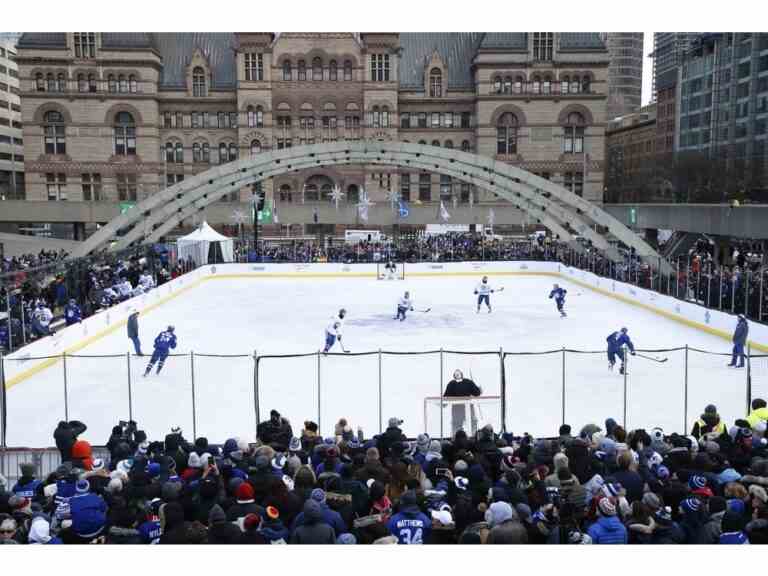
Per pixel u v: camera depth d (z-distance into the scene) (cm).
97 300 3572
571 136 9162
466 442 1316
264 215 6250
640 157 13250
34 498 1160
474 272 5812
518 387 2344
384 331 3366
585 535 898
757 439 1324
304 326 3512
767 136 8462
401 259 5975
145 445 1412
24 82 8712
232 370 2617
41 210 7956
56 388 2391
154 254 4825
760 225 4309
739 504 948
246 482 1023
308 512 873
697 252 5128
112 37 8744
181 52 9400
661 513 910
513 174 5062
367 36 9044
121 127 8900
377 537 895
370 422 2020
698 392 2255
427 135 9494
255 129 9056
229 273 5728
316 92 9112
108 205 7969
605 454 1280
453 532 933
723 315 3156
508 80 9100
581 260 5297
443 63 9406
